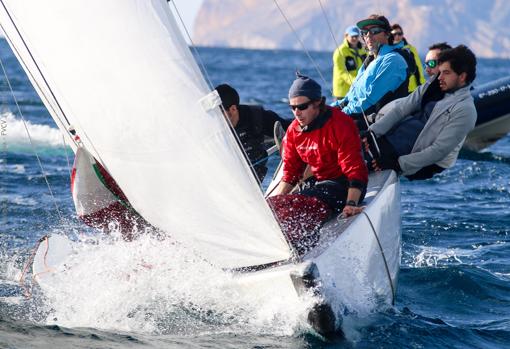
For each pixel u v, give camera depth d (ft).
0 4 46.03
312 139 51.70
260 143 61.46
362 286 46.93
